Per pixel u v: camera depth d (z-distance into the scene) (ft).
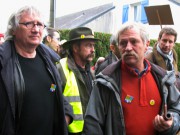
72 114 8.80
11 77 7.05
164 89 7.59
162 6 15.23
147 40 7.69
